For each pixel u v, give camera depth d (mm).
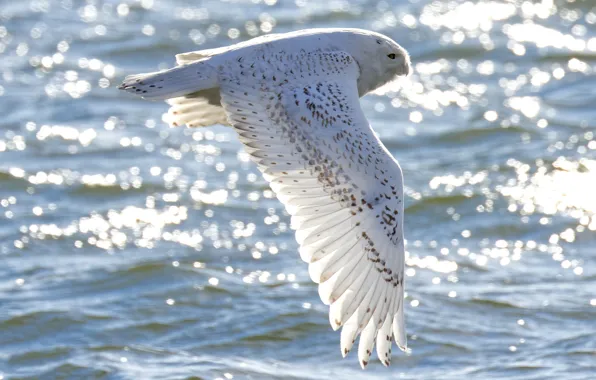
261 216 15500
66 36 25156
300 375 11117
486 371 11156
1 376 11148
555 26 25922
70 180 16688
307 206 7121
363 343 7176
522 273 13703
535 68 23406
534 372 11102
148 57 24234
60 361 11391
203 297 12797
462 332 11945
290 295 12852
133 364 11344
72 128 19281
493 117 20375
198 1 28312
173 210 15711
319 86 7434
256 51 7613
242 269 13664
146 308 12516
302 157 7164
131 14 27016
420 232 15258
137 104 20953
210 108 7980
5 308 12430
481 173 17391
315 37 7793
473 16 26609
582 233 15000
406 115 20625
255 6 27844
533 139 19141
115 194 16281
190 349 11680
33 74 22531
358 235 7098
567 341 11727
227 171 17391
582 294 12977
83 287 13039
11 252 14078
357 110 7383
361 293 7117
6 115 19891
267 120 7301
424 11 27109
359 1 28156
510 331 12000
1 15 26609
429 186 16891
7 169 17078
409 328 12008
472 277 13586
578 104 21172
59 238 14578
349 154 7133
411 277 13594
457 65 23609
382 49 7938
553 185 16750
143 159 17859
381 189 7125
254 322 12188
